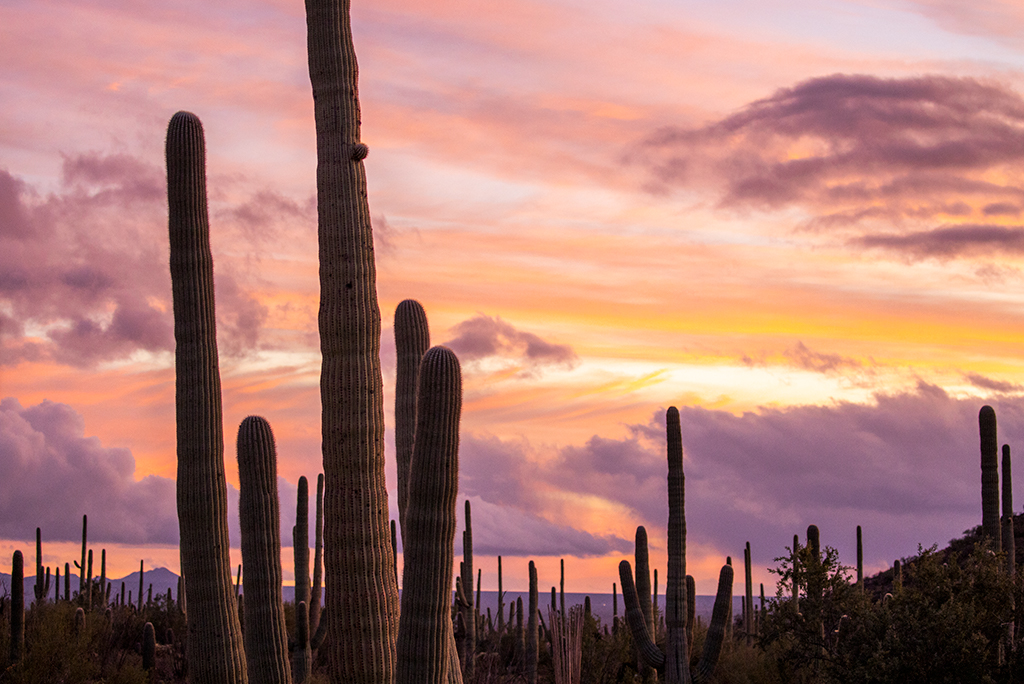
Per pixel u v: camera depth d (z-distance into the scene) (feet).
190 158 38.06
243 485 38.60
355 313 31.04
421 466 29.84
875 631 56.85
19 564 69.00
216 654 36.22
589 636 76.07
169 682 81.76
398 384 38.45
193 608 36.58
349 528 29.99
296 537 75.87
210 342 37.86
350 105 32.71
